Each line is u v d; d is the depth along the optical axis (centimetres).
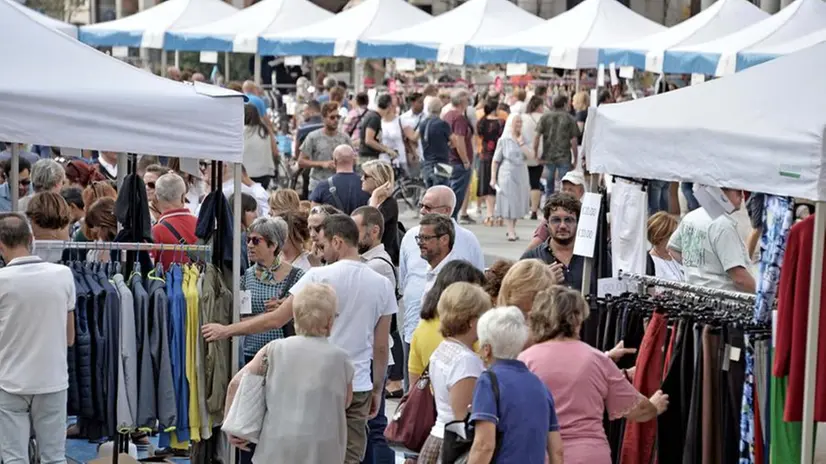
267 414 1471
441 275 1574
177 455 1988
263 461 1464
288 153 5172
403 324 2044
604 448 1343
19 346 1590
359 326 1634
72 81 1672
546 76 6150
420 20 4909
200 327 1748
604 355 1374
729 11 4062
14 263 1605
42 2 9031
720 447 1516
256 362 1482
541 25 4516
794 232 1432
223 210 1788
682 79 5159
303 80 5972
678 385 1548
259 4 5322
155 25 5250
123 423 1711
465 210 4528
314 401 1459
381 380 1678
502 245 4012
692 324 1540
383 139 4347
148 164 2784
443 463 1294
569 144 4312
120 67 1753
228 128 1733
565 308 1367
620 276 1761
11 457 1592
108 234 1997
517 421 1245
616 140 1691
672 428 1553
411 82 6328
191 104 1706
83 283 1723
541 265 1517
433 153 4084
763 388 1485
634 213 1825
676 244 2081
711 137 1527
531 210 4722
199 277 1775
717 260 1895
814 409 1416
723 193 1869
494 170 4156
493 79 6462
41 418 1614
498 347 1264
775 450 1477
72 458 1964
